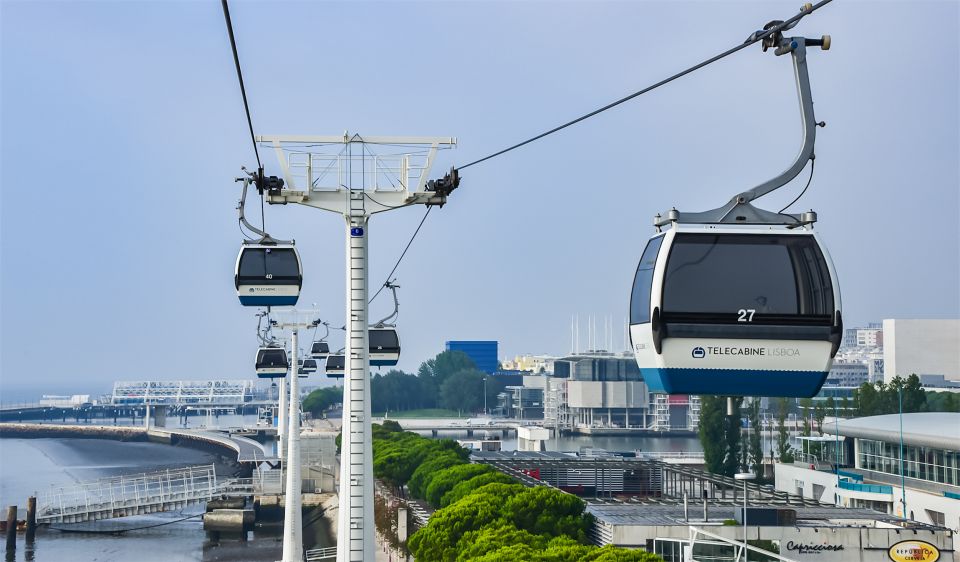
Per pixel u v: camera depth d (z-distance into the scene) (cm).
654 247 2709
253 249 5234
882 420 17138
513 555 7762
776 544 10306
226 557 16888
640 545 10219
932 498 14125
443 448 18112
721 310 2616
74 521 19325
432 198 4519
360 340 4419
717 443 19862
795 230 2638
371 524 4331
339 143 4500
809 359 2598
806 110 2566
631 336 2772
